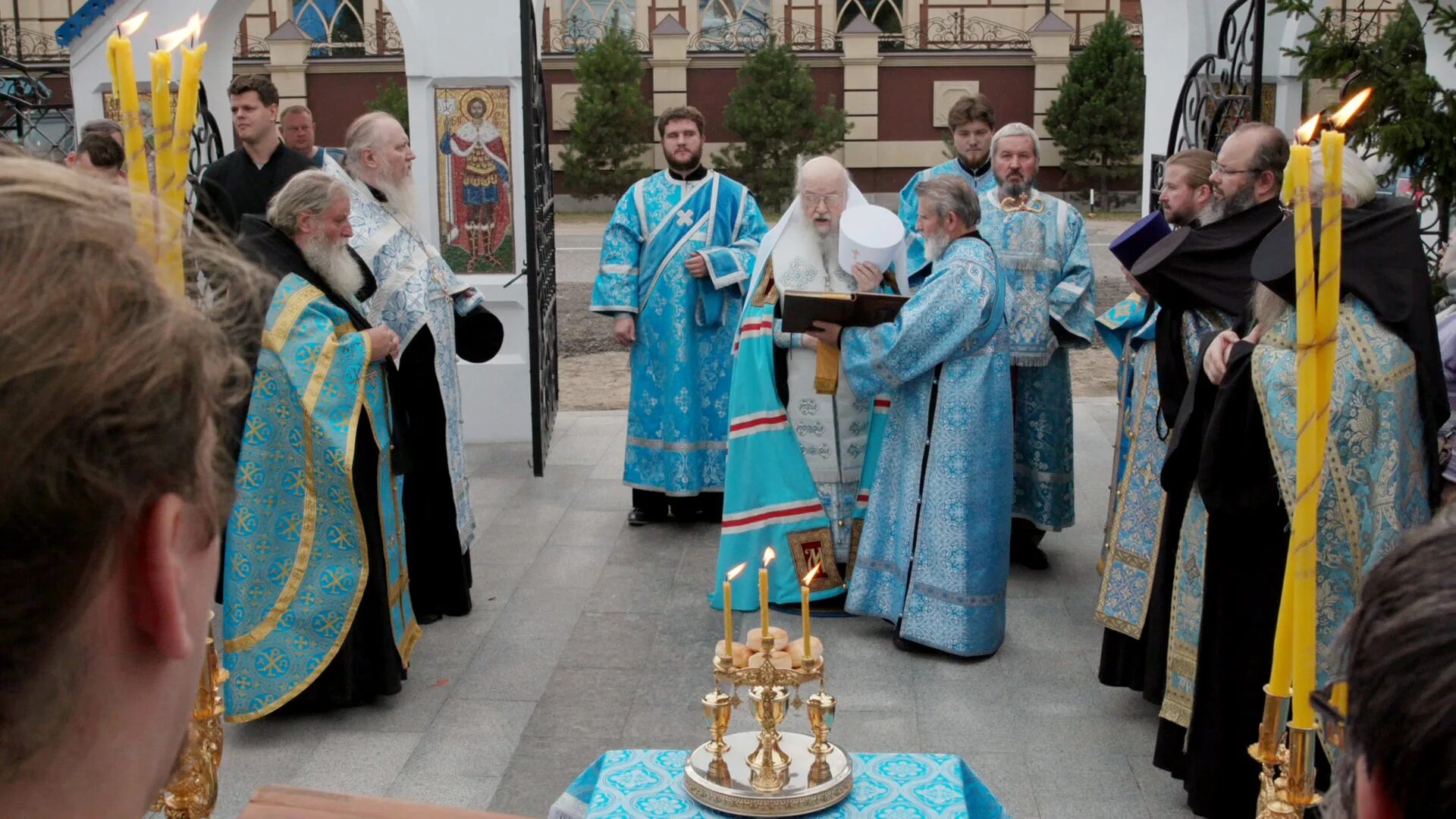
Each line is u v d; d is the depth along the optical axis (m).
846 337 4.33
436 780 3.51
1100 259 16.48
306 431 3.67
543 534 5.71
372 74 23.05
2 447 0.49
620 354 10.66
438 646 4.45
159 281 0.56
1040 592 5.03
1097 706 3.97
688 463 5.74
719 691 2.20
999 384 4.25
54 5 21.75
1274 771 1.86
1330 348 1.67
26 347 0.50
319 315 3.71
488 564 5.32
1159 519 3.79
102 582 0.54
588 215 24.19
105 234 0.53
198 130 6.55
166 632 0.56
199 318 0.57
